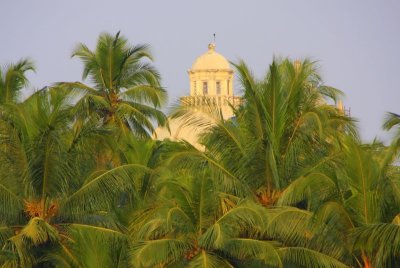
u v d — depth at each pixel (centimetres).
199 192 12156
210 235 11838
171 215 12031
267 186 12594
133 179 12788
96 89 16262
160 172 12781
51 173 12419
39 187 12462
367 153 11806
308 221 11850
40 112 12462
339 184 12238
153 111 16150
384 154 12212
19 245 11881
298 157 12556
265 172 12556
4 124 12431
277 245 12125
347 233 11819
